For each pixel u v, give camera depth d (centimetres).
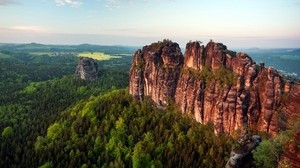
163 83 14912
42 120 19025
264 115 10681
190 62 14450
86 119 14912
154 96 15512
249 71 11531
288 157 6488
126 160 12162
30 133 16825
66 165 12456
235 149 8881
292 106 8650
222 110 11819
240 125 11244
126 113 14512
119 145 12675
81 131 14338
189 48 14600
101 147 13112
